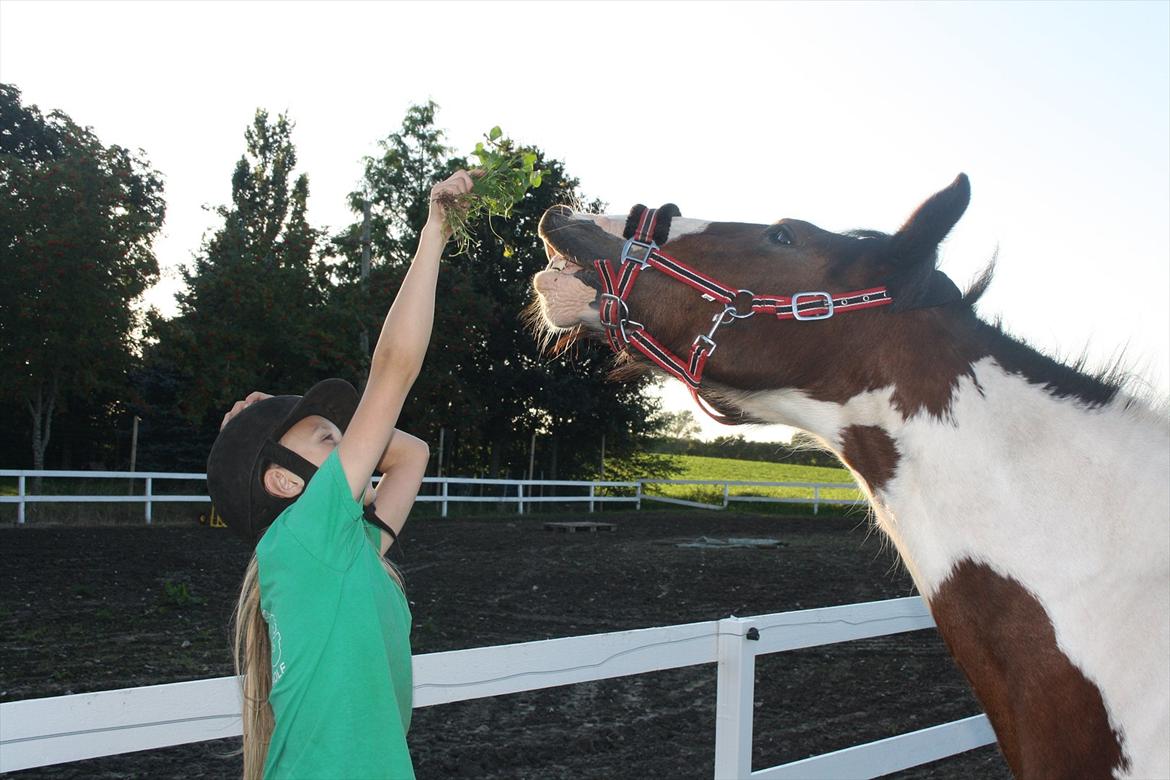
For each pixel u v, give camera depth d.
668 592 11.35
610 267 2.52
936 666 8.04
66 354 19.61
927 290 2.32
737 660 3.87
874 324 2.35
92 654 7.21
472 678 3.25
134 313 20.98
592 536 19.12
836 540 19.06
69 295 19.39
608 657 3.61
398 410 2.11
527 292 29.36
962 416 2.26
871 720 6.38
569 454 32.91
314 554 1.93
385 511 2.54
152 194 32.66
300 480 2.13
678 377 2.50
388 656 2.04
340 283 28.38
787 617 4.14
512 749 5.48
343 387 2.26
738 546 17.27
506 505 26.98
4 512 17.77
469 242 2.45
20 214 19.41
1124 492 2.12
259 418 2.17
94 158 20.45
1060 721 2.07
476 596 10.71
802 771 4.04
